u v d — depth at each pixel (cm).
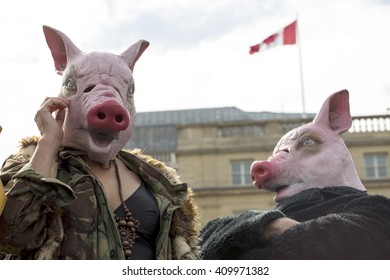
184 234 382
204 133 2909
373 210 459
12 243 334
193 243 387
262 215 443
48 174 348
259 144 2866
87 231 348
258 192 2808
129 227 364
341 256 426
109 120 356
